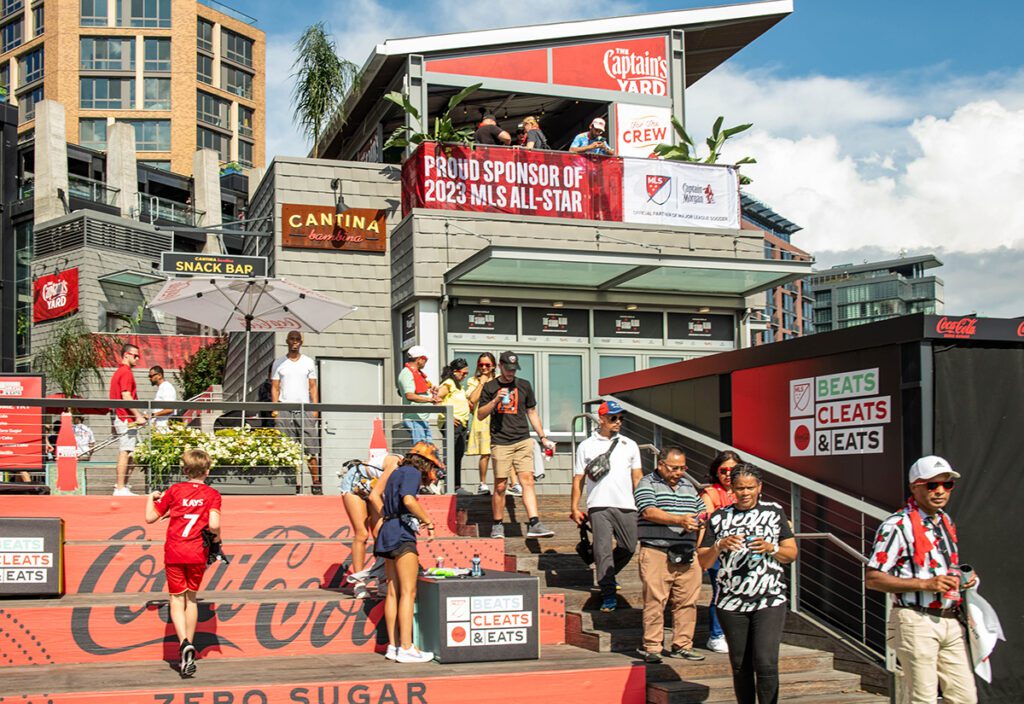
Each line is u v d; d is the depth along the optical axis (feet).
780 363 31.65
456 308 50.26
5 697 22.09
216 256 44.27
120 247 120.88
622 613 29.63
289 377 40.86
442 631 26.23
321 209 52.03
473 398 35.32
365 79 61.26
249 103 256.93
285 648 27.84
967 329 26.35
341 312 42.78
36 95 237.25
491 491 38.45
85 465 38.04
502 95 60.70
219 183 156.56
